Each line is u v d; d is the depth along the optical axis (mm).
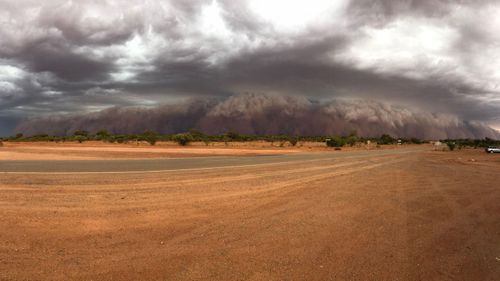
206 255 5348
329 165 23125
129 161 24000
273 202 9766
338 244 6039
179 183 13078
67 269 4727
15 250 5438
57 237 6168
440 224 7730
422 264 5219
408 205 9797
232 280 4434
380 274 4781
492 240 6590
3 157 28203
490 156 43438
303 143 97062
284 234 6566
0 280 4359
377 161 28359
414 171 20094
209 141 95875
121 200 9555
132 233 6508
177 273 4641
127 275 4562
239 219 7711
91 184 12164
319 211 8688
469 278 4773
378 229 7125
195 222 7395
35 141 93812
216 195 10727
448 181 15648
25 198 9453
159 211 8375
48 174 14711
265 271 4754
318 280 4508
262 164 23000
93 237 6207
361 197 10875
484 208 9703
